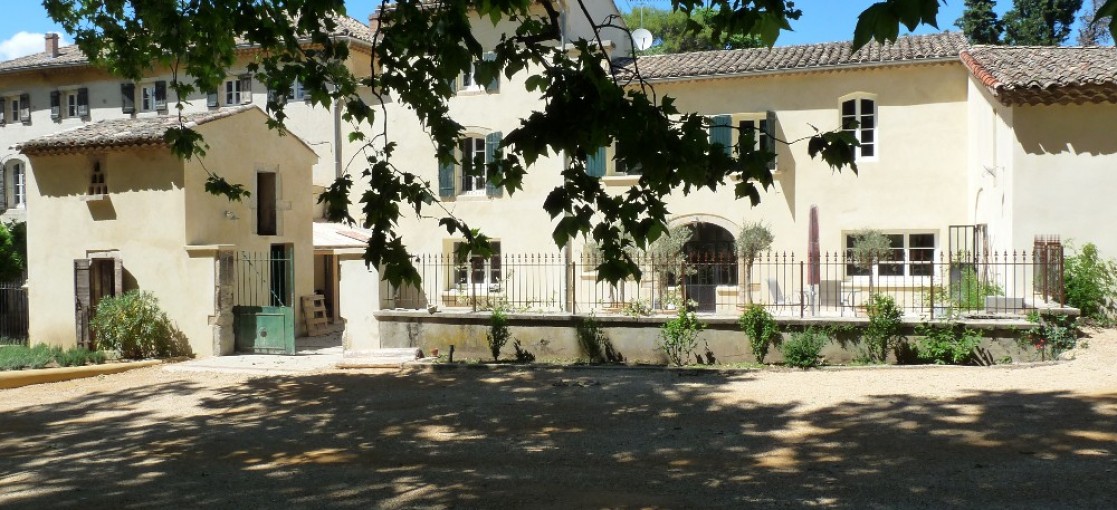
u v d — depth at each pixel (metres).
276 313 17.80
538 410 11.64
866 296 19.31
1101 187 15.23
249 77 26.80
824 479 7.49
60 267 19.05
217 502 7.36
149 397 13.82
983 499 6.71
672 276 20.36
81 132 19.31
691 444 9.24
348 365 15.95
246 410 12.37
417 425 10.89
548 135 5.37
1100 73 15.02
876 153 19.78
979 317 14.14
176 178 17.95
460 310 16.83
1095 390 10.88
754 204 5.59
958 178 19.23
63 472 8.91
